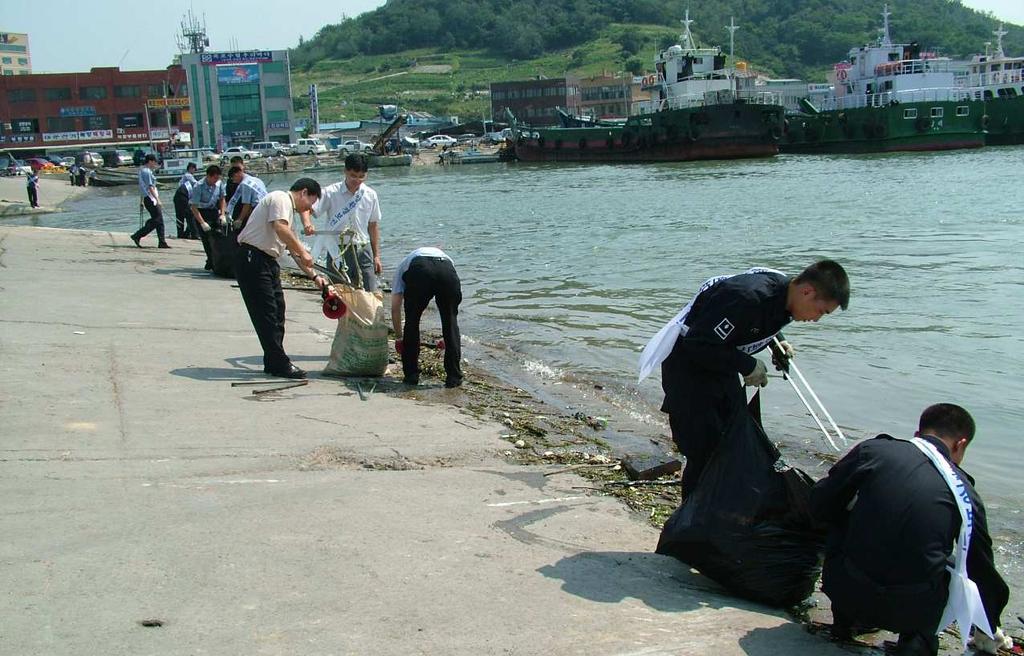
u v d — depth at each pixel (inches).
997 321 419.2
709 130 2320.4
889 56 2640.3
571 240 832.9
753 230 845.8
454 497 207.0
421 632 140.9
